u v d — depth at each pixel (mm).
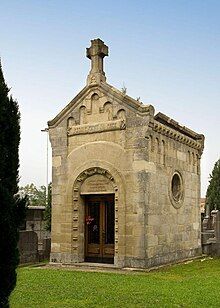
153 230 17703
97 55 19141
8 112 7883
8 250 7480
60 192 19438
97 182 18609
